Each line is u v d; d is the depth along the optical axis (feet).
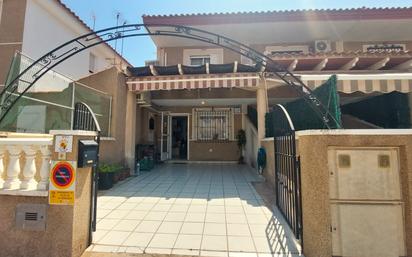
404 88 21.26
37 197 13.51
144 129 49.32
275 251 14.24
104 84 35.24
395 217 13.29
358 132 13.24
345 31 43.34
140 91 37.93
